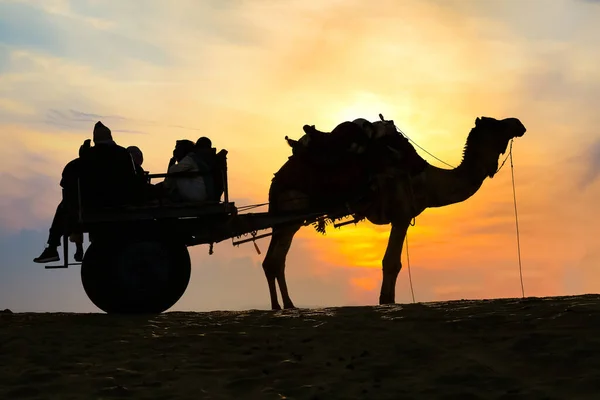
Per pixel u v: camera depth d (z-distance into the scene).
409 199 13.68
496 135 14.84
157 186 12.45
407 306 11.41
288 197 13.38
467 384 7.76
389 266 13.56
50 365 8.70
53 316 11.55
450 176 14.49
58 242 12.31
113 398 7.50
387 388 7.67
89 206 11.82
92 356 9.04
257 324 10.45
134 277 11.81
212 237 12.52
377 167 13.37
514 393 7.41
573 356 8.29
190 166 12.12
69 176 11.81
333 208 13.27
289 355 8.87
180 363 8.66
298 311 11.51
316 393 7.54
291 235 13.73
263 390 7.68
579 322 9.49
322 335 9.62
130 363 8.67
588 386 7.47
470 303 11.40
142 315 11.55
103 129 12.18
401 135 13.89
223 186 11.95
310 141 13.38
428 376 8.02
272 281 13.66
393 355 8.76
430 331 9.63
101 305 11.85
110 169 11.80
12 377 8.23
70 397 7.59
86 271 11.83
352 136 13.34
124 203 11.90
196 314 11.56
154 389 7.80
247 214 12.80
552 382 7.69
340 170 13.23
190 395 7.59
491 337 9.20
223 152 12.11
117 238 11.84
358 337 9.48
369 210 13.53
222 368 8.48
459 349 8.86
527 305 10.80
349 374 8.14
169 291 11.86
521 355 8.52
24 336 10.00
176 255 11.91
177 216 11.80
